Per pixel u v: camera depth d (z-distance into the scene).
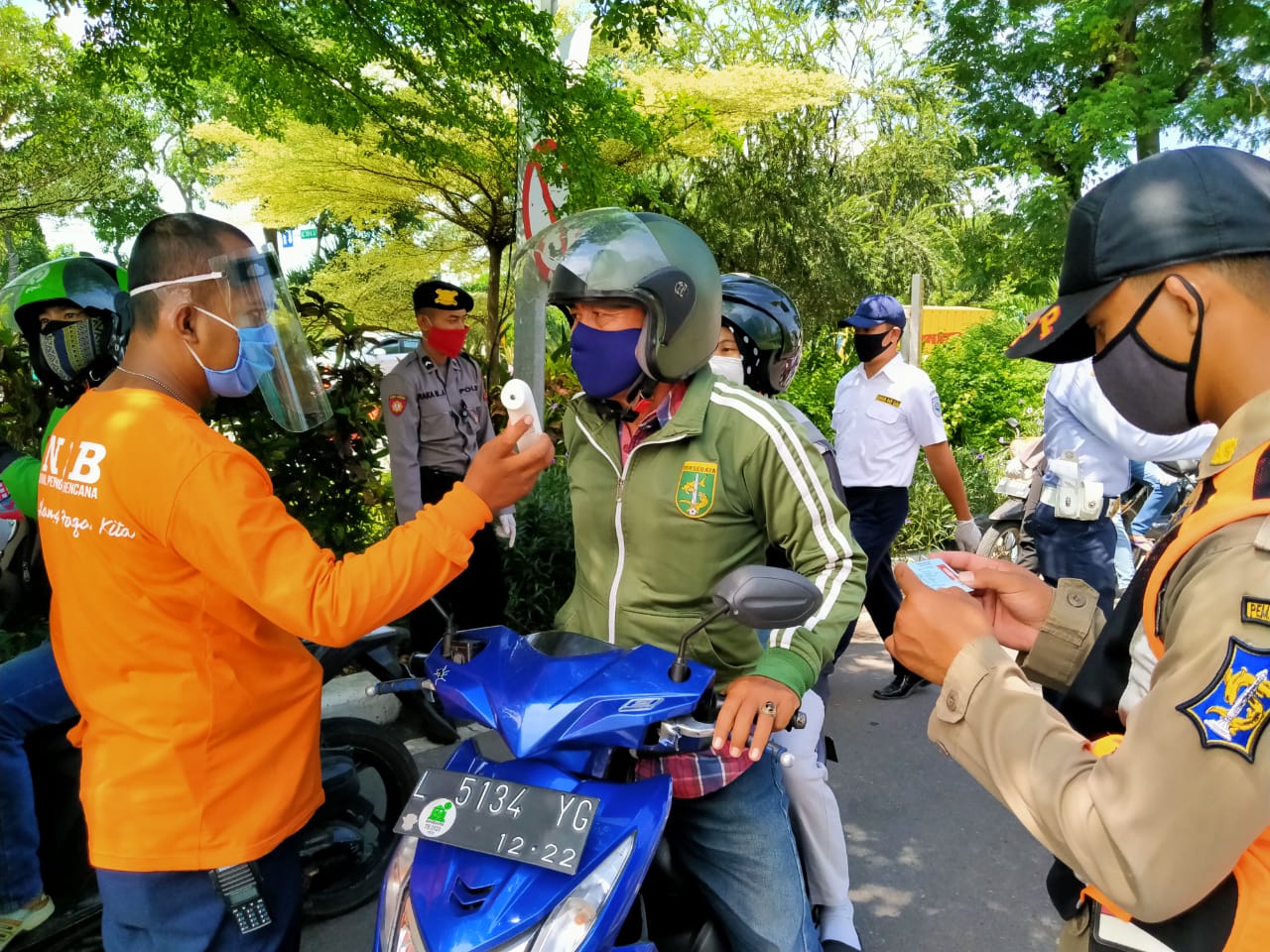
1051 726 0.98
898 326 4.18
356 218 9.09
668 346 1.69
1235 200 0.96
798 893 1.83
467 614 4.23
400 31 3.79
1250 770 0.79
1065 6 13.19
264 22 3.87
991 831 3.27
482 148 6.40
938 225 12.93
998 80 14.04
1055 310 1.10
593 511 1.94
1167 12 12.23
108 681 1.50
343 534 4.39
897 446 4.21
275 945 1.62
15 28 7.18
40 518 1.57
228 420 4.05
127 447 1.43
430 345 4.19
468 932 1.35
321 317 4.39
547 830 1.39
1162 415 1.05
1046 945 2.67
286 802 1.60
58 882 2.27
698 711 1.65
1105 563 3.91
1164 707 0.85
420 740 3.91
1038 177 13.84
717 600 1.50
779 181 11.53
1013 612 1.49
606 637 1.91
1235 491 0.90
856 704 4.38
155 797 1.49
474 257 10.45
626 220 1.74
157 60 3.90
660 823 1.52
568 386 6.10
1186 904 0.84
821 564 1.78
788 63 11.39
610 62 5.31
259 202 9.77
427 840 1.54
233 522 1.39
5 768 2.09
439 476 4.27
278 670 1.60
